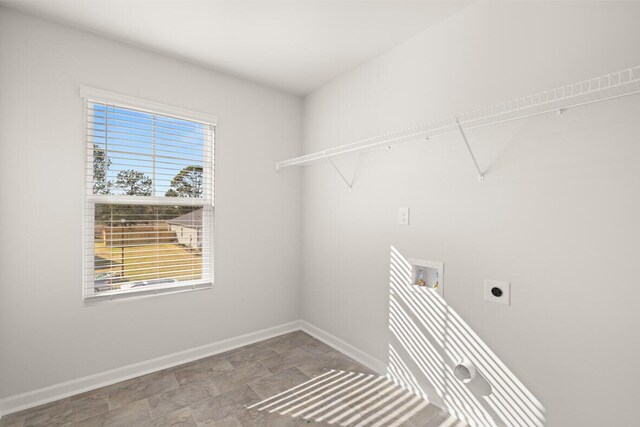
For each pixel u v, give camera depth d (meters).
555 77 1.47
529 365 1.55
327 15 1.91
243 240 2.78
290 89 2.99
